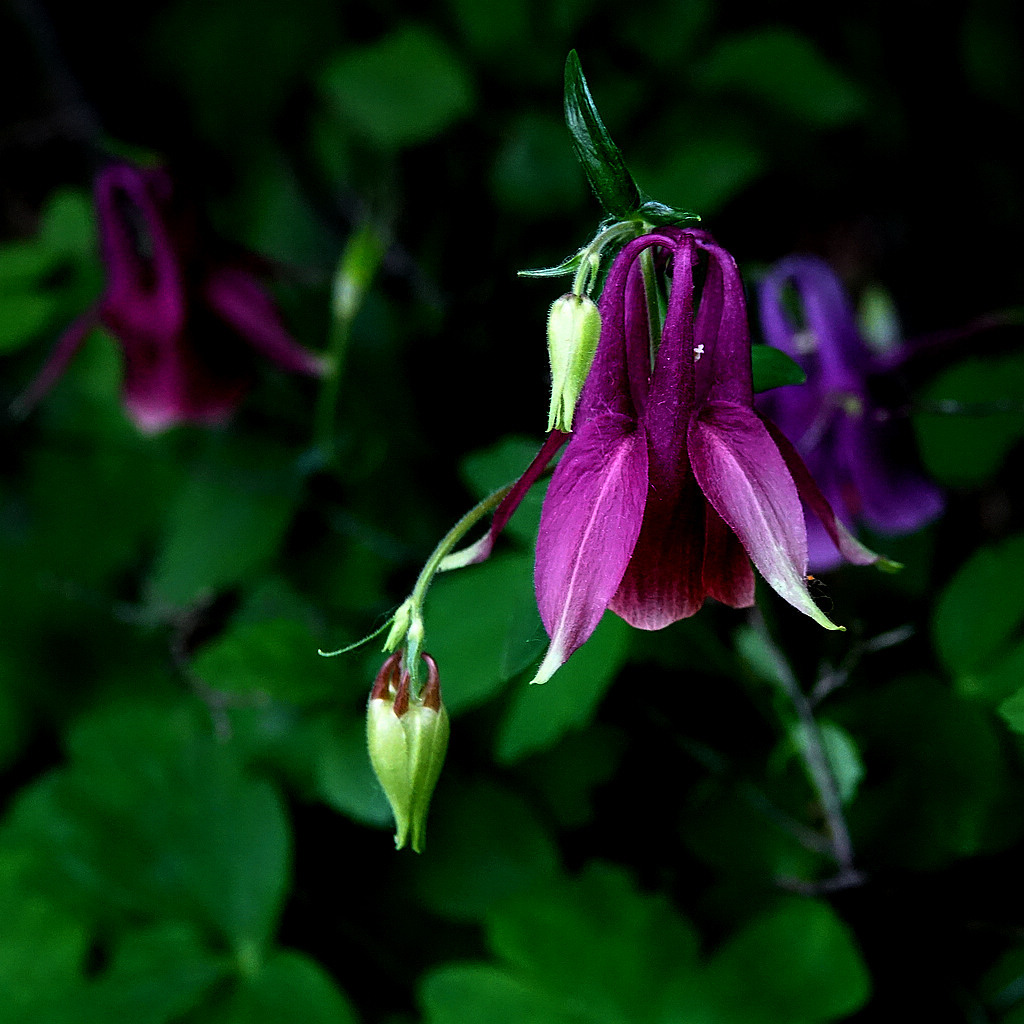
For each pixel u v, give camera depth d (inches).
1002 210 28.5
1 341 24.4
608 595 14.3
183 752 20.5
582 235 25.0
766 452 14.4
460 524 14.9
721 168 23.3
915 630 19.0
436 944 20.1
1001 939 18.1
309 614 22.4
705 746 18.4
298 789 20.4
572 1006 17.9
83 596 25.2
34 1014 18.9
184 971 18.9
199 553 22.9
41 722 24.5
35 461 26.0
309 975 18.8
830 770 17.3
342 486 23.5
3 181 31.3
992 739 18.0
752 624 17.1
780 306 18.0
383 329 24.7
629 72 24.4
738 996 17.6
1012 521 21.5
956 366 19.8
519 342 25.2
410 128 23.5
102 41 27.7
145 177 20.9
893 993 18.2
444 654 17.6
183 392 21.6
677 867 19.5
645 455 14.4
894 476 18.0
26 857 20.0
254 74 26.6
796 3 26.7
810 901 17.9
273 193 26.8
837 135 26.6
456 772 19.5
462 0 24.1
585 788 19.4
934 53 28.0
